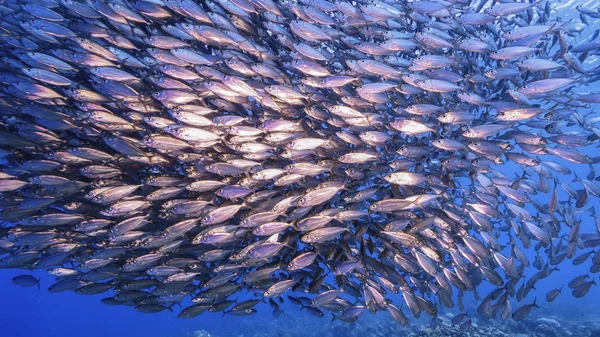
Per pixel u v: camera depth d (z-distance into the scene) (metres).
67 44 1.50
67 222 1.53
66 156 1.50
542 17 1.85
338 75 1.51
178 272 1.58
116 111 1.61
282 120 1.50
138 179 1.66
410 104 1.58
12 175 1.46
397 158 1.73
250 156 1.57
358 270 1.60
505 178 1.74
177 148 1.51
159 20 1.58
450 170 1.73
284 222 1.47
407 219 1.51
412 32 1.76
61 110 1.52
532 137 1.59
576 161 1.60
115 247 1.57
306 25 1.53
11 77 1.43
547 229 1.78
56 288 1.68
